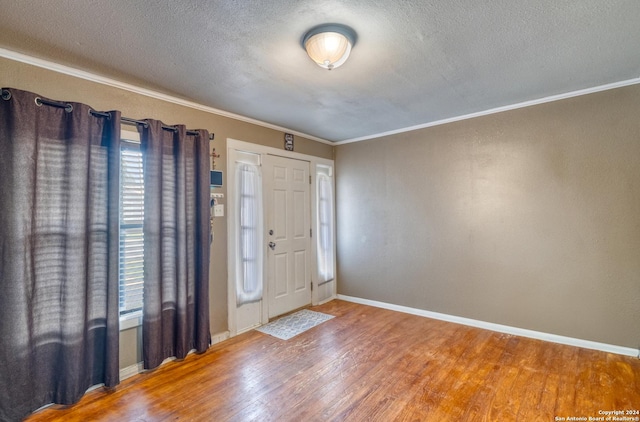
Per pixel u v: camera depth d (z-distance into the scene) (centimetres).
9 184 183
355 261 443
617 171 267
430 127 370
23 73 200
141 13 159
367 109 319
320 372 244
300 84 254
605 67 232
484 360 261
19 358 185
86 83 228
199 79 241
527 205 309
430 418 188
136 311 251
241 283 332
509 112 316
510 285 319
